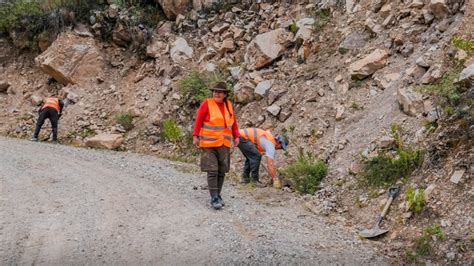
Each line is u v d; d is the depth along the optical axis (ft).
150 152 34.76
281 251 17.22
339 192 22.56
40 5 47.91
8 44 49.14
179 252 16.97
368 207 20.75
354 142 25.03
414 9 30.04
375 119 25.50
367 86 28.43
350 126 26.61
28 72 47.29
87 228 18.37
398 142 22.53
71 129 39.34
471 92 21.06
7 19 48.19
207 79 36.78
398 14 30.66
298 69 32.96
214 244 17.58
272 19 38.60
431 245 17.35
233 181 26.58
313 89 30.83
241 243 17.70
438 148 20.30
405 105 24.00
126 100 40.63
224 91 21.35
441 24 27.55
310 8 36.73
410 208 19.01
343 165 24.09
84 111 40.70
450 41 25.43
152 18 45.27
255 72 34.86
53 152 31.60
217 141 21.21
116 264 16.03
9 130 41.37
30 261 15.87
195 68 39.11
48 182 23.86
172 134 34.63
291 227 19.51
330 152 25.63
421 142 21.72
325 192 22.88
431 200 18.81
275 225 19.60
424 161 20.63
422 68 25.73
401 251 17.69
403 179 20.89
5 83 46.37
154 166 29.07
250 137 25.58
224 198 23.00
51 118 38.09
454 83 22.09
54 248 16.71
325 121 28.19
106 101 41.32
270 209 21.71
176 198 22.41
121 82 42.68
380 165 22.12
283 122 30.58
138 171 27.37
